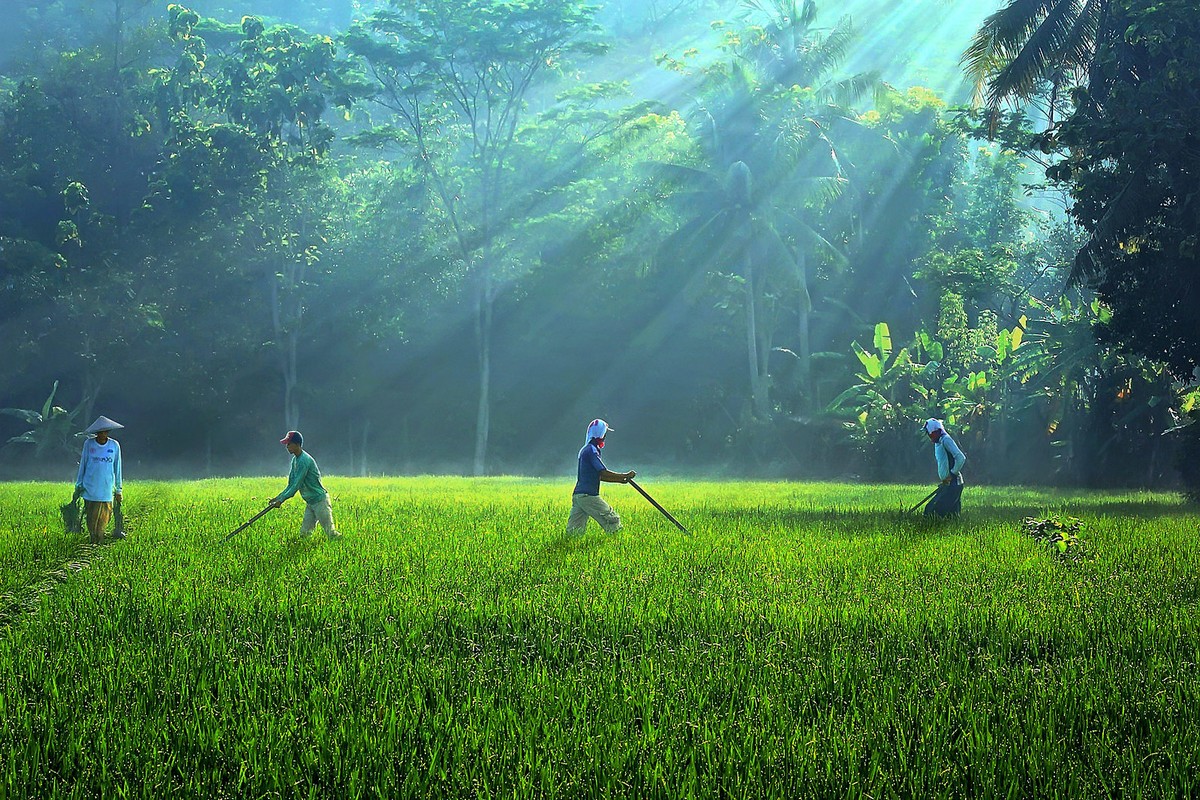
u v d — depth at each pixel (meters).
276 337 52.81
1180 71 21.72
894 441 41.72
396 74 50.38
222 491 25.94
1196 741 4.97
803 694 5.82
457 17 47.03
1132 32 22.56
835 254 46.53
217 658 6.61
